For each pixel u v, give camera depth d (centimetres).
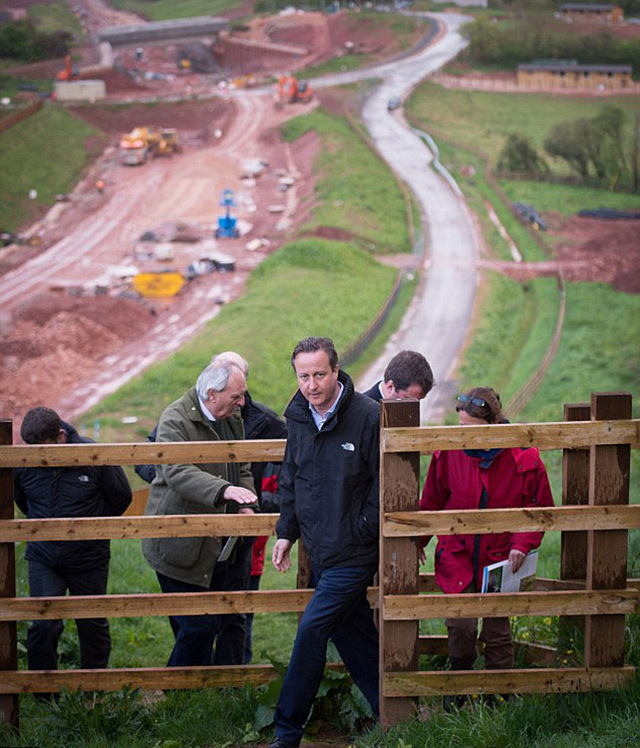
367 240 8325
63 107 13550
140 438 4634
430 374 681
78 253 8469
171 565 734
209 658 749
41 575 818
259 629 1182
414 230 8744
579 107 14075
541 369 5328
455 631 664
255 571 907
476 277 7469
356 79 15312
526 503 678
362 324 6225
